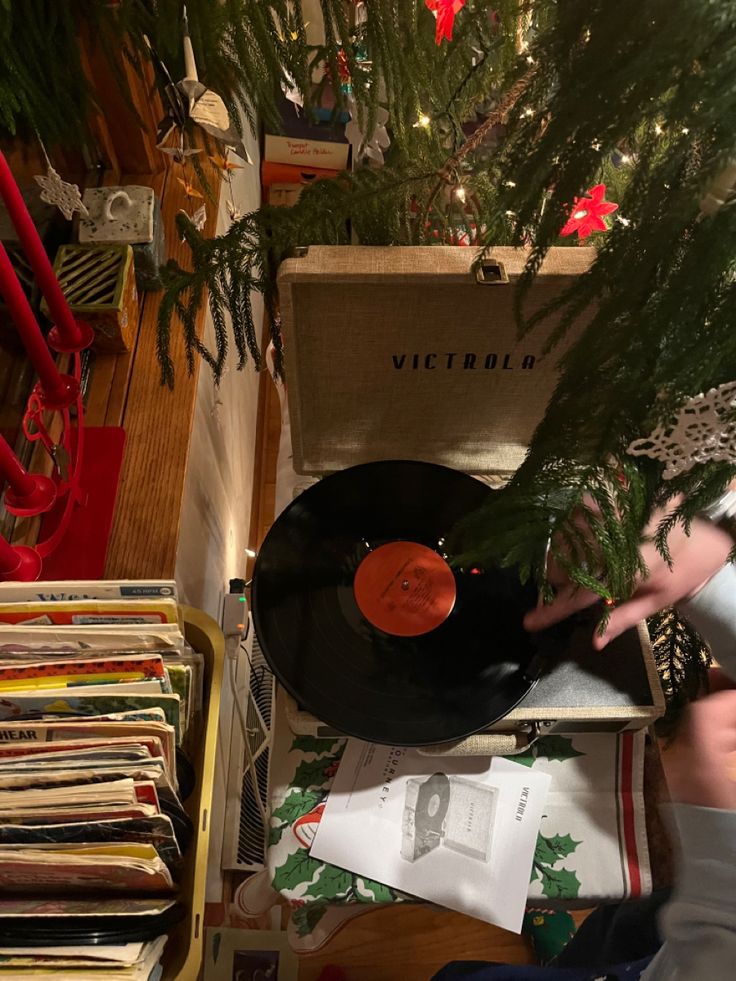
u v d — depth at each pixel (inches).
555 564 26.5
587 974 37.0
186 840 27.2
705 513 26.7
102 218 38.4
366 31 26.9
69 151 40.4
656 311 17.4
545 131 17.2
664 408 18.1
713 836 22.7
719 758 23.5
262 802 50.6
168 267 30.8
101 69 34.9
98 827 23.3
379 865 32.0
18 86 24.3
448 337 32.0
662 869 32.9
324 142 63.2
